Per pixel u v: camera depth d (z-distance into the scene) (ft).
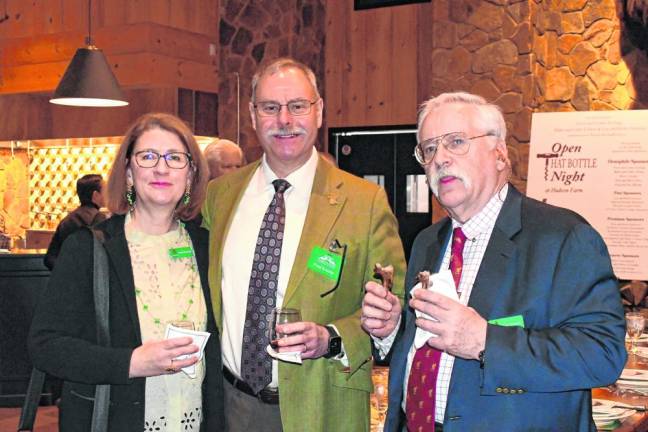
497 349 6.28
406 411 7.25
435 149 7.02
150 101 26.84
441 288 6.66
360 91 26.22
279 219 8.80
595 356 6.24
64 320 7.89
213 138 27.96
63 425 7.97
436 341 6.44
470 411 6.70
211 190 9.57
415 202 25.52
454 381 6.79
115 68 26.71
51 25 28.50
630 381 9.85
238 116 27.84
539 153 18.16
